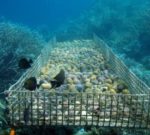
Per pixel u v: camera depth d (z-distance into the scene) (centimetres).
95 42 378
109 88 165
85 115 119
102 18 675
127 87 164
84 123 117
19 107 117
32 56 284
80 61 250
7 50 272
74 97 126
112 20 655
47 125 117
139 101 120
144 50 455
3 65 251
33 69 174
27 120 116
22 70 250
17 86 131
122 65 186
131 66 368
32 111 117
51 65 230
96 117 121
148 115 117
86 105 120
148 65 391
